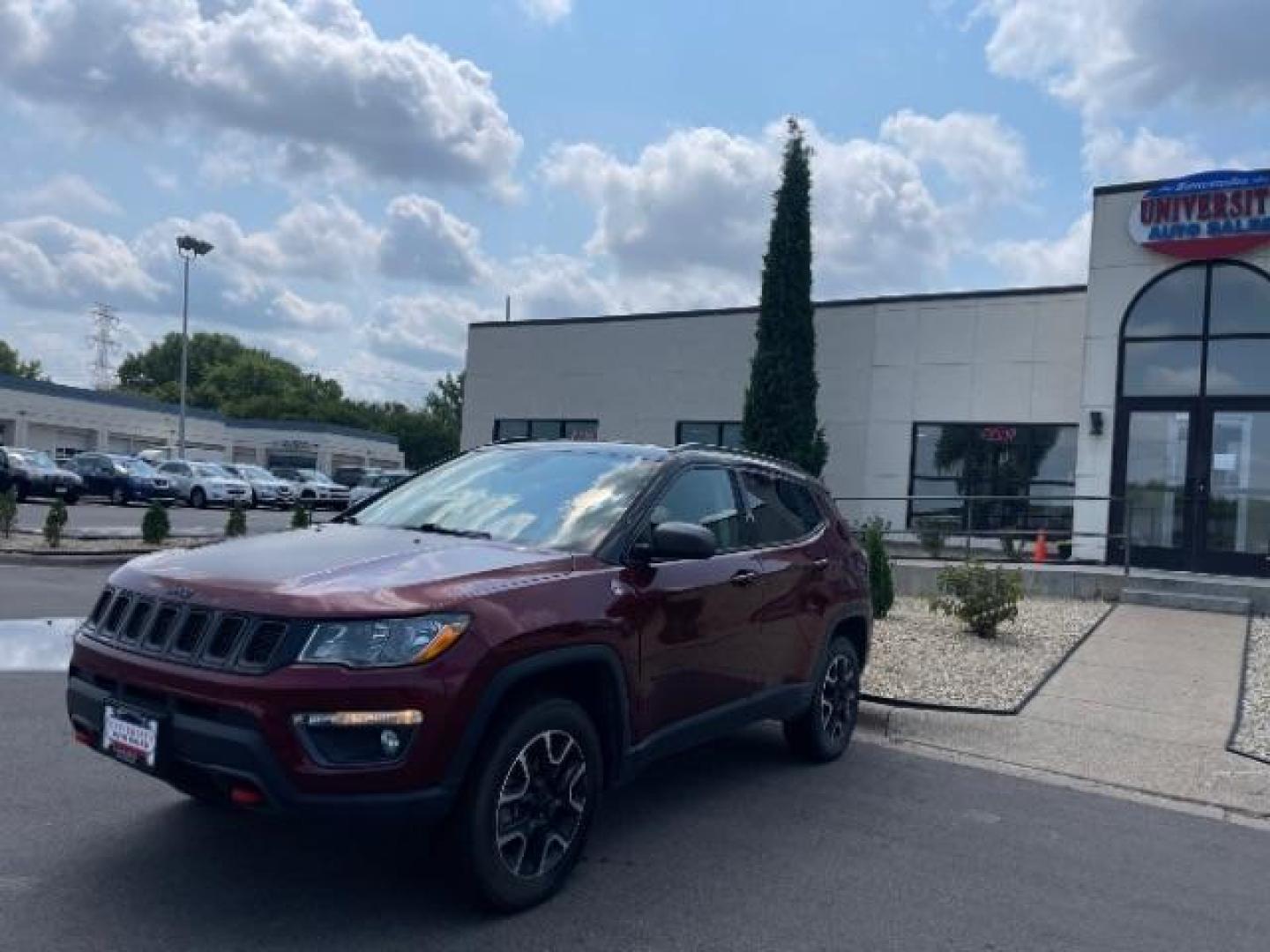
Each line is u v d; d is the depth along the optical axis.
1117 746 7.16
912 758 6.82
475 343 25.50
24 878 4.07
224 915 3.85
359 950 3.63
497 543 4.60
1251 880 4.95
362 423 111.12
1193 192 15.30
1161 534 15.55
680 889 4.38
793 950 3.88
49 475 31.72
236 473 40.56
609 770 4.50
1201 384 15.35
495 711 3.92
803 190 16.92
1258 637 10.97
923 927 4.17
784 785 6.00
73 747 5.76
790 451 16.53
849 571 6.59
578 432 23.94
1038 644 10.35
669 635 4.75
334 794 3.49
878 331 20.25
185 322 43.94
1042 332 18.77
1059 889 4.68
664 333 22.95
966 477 19.34
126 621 3.97
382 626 3.62
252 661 3.56
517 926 3.91
